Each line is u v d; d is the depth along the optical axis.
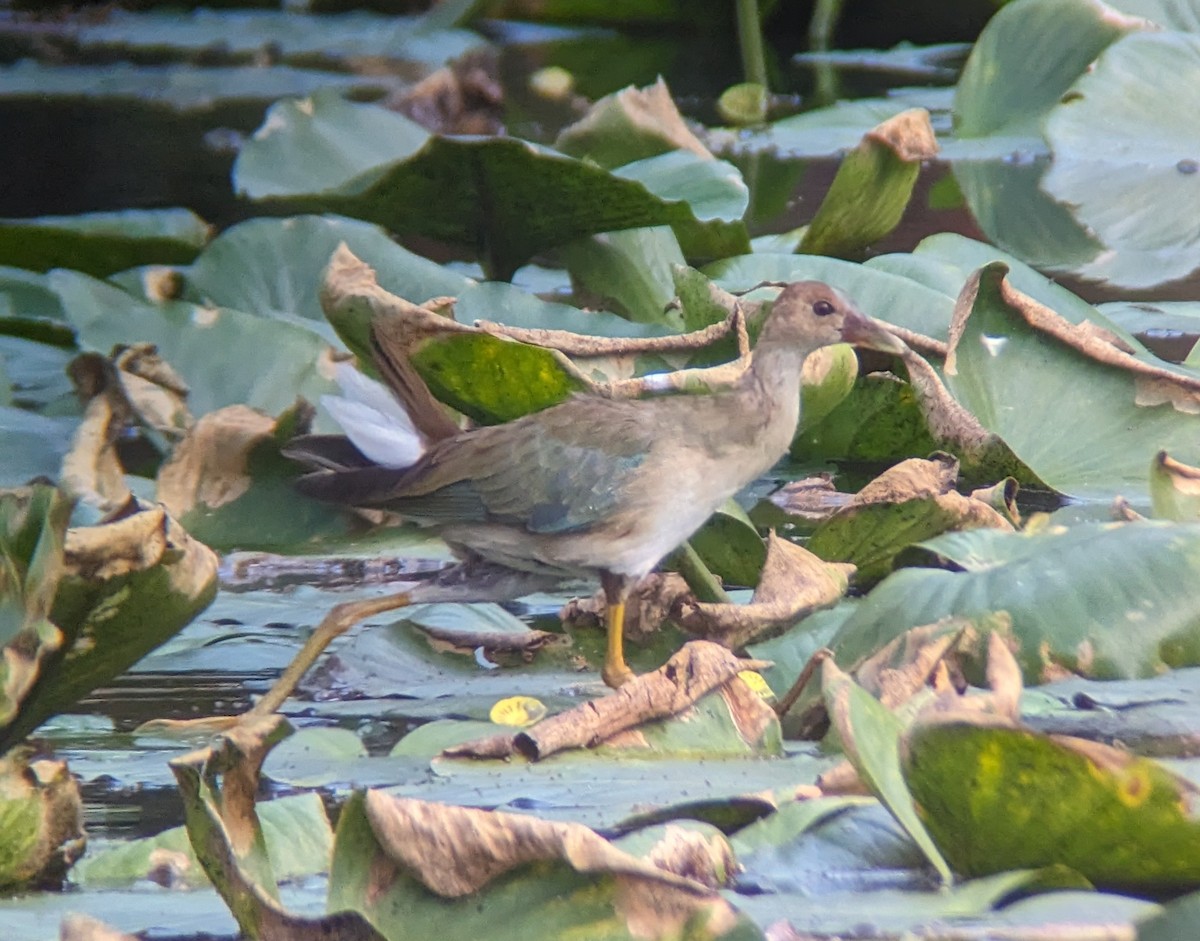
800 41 30.38
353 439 8.61
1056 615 7.56
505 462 8.26
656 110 16.09
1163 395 10.90
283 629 9.19
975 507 9.02
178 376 10.98
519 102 24.84
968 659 7.52
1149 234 17.27
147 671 8.58
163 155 20.81
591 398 8.53
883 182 14.28
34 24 30.25
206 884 5.96
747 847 5.92
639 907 4.95
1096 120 20.22
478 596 8.46
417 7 30.77
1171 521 8.24
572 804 6.32
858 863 5.79
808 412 11.40
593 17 31.06
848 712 5.81
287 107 14.56
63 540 6.06
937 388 10.65
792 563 8.67
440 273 12.66
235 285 13.16
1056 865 5.48
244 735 5.65
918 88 25.81
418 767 6.98
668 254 13.94
